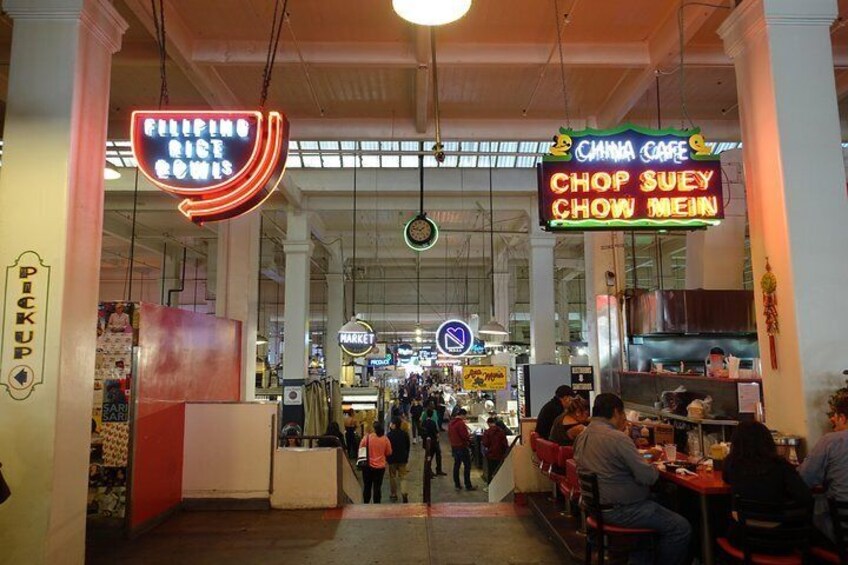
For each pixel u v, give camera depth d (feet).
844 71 25.11
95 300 14.99
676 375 20.52
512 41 23.09
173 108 28.86
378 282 77.30
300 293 43.98
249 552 16.80
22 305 13.69
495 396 60.39
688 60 22.85
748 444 11.62
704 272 27.76
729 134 30.96
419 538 17.80
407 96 27.63
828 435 11.65
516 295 72.38
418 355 86.63
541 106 28.78
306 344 44.19
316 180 42.06
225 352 28.78
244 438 21.58
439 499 37.99
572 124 30.17
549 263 43.88
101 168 15.33
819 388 13.75
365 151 34.63
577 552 15.07
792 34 15.07
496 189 41.11
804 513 10.92
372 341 46.14
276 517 20.22
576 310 80.12
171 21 20.94
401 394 84.02
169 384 20.92
